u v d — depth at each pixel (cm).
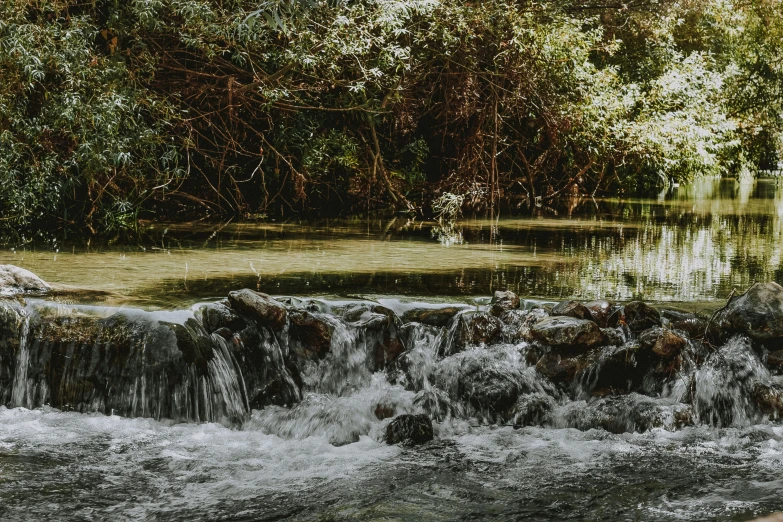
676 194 1981
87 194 1227
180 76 1368
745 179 2767
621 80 1902
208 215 1395
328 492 455
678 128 1852
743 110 2589
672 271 838
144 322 592
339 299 675
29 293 654
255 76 1319
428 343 644
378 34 1385
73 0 1219
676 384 600
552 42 1625
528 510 431
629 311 642
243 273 801
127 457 507
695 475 480
